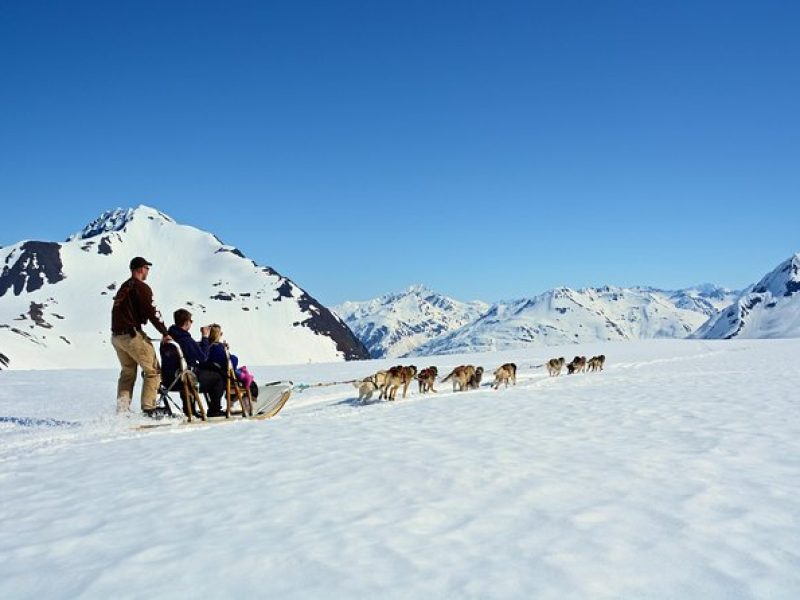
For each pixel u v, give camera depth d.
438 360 43.25
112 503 5.32
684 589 3.44
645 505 4.96
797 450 7.04
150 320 10.13
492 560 3.87
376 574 3.69
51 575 3.80
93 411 13.62
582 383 18.03
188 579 3.67
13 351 161.50
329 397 16.28
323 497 5.34
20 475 6.48
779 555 3.90
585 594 3.38
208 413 10.81
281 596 3.42
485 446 7.63
